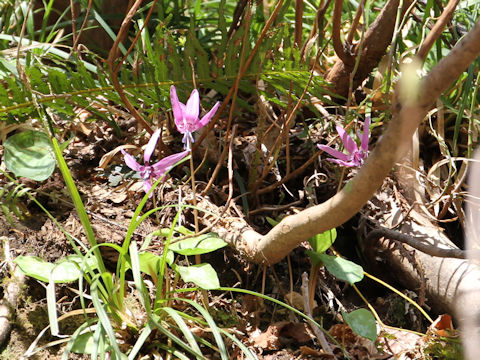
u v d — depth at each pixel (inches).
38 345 17.9
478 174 24.8
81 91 21.7
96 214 21.8
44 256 20.3
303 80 22.1
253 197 23.7
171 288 20.3
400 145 13.1
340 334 19.8
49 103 21.5
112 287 17.5
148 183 17.6
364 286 23.3
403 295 20.9
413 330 21.0
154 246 20.6
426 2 24.7
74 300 18.9
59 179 22.8
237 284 20.2
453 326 20.9
